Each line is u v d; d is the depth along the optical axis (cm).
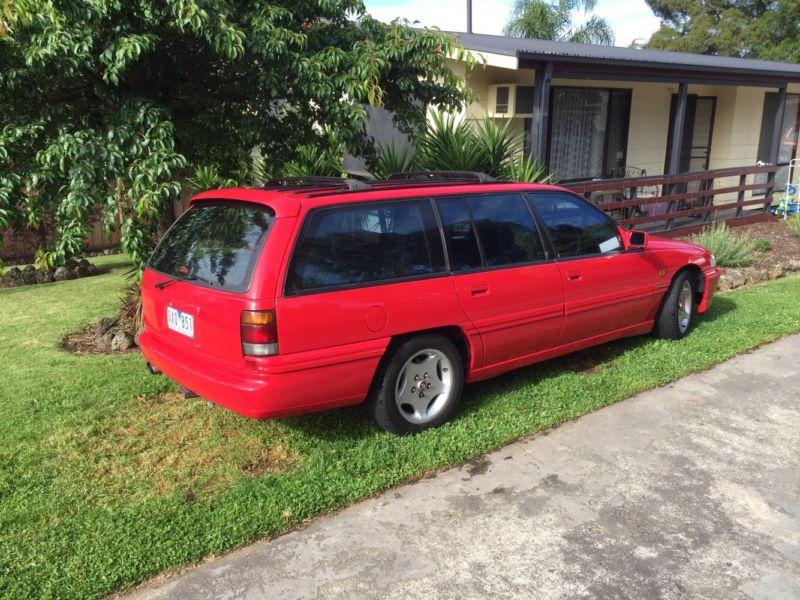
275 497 350
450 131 813
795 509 347
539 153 937
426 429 430
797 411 463
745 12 3178
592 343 532
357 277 385
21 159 501
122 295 852
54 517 338
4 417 458
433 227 423
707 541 321
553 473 383
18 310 795
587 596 284
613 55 1063
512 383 516
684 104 1134
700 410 466
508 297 452
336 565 304
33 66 456
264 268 355
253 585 291
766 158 1594
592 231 523
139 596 285
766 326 647
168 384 516
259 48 504
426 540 322
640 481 374
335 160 791
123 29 487
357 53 568
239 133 592
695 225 1162
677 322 602
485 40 1166
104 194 488
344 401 390
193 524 329
